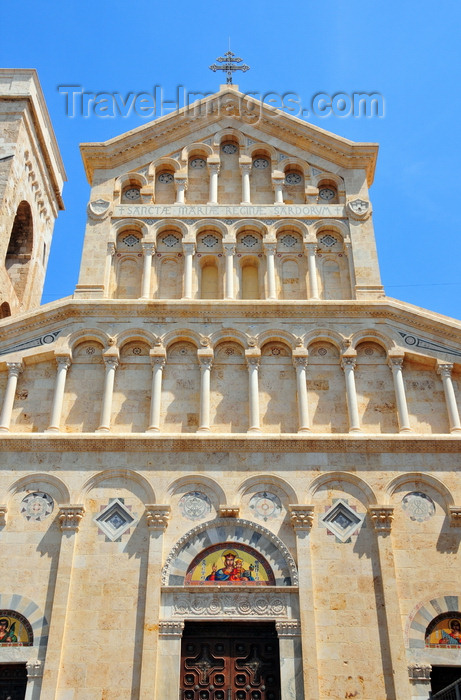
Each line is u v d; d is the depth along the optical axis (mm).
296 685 22266
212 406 27312
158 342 28188
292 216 31922
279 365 28266
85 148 33344
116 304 28844
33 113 38719
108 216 31734
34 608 23344
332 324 28781
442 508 25078
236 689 22922
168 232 31922
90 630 23000
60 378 27500
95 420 27031
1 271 34031
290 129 34406
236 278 30719
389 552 24156
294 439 26000
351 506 25156
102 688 22156
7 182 34750
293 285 30719
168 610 23406
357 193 32656
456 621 23250
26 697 21953
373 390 27641
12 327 28438
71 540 24312
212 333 28500
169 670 22422
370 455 25922
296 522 24656
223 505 24938
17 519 24859
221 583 23953
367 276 30234
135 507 25109
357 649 22734
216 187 33031
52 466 25672
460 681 19500
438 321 28328
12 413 27125
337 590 23688
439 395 27516
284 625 23094
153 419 26625
